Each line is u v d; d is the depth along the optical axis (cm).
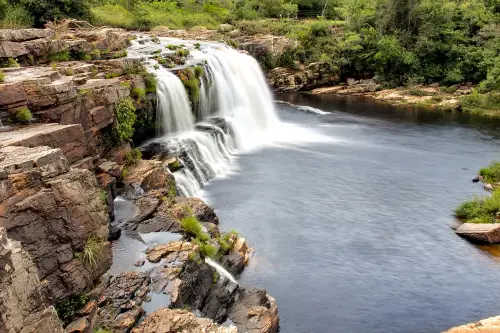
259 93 3869
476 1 5975
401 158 3170
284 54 5497
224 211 2170
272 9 6775
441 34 5534
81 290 927
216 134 2827
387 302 1617
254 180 2589
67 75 2017
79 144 1369
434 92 5206
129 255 1362
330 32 5947
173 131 2623
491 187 2642
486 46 5325
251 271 1728
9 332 637
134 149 2130
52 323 718
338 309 1567
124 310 1098
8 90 1391
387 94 5281
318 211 2261
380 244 1992
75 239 912
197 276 1352
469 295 1673
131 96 2220
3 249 649
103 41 2828
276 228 2062
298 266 1789
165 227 1564
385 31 5731
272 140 3478
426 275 1784
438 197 2522
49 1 3325
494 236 2031
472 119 4375
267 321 1363
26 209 827
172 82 2617
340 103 4984
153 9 5538
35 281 705
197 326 1045
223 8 6688
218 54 3541
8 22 2869
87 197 957
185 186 2255
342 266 1812
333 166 2923
